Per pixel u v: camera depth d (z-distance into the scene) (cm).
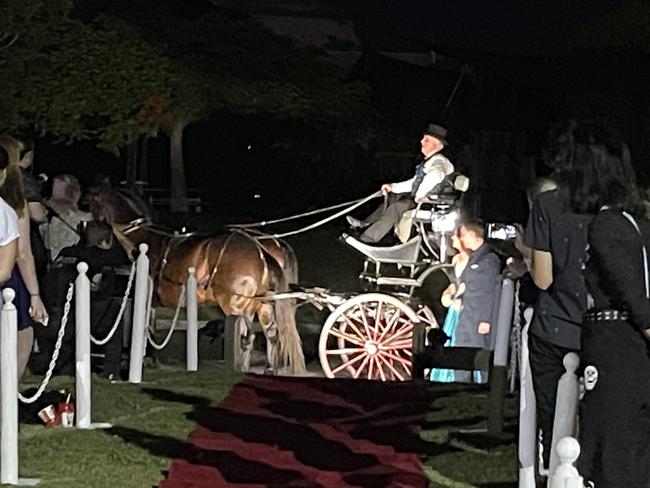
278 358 1569
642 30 3603
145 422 1116
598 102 3347
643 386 684
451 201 1518
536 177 890
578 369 743
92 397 1223
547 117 3569
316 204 3650
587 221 743
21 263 1022
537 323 771
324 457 988
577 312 756
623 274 672
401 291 1614
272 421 1128
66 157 3422
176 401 1220
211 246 1592
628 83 3447
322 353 1543
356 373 1539
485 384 1342
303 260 2811
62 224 1567
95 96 2848
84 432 1073
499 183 3384
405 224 1525
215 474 928
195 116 3152
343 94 3303
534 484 843
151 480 918
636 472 687
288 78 3247
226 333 1469
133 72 2867
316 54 3369
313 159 3569
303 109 3206
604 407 687
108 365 1366
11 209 920
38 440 1039
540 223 760
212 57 3169
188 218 2338
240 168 3759
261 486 895
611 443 686
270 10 3906
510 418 1152
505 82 3656
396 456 995
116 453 994
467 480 930
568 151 734
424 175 1520
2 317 901
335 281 2567
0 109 2664
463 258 1379
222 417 1141
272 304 1577
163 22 3194
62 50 2808
